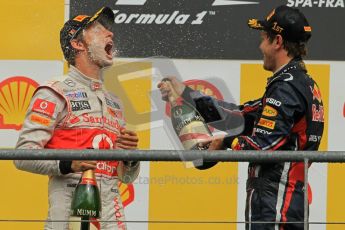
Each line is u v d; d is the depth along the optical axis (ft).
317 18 62.13
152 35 62.44
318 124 47.62
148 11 62.44
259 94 62.23
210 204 61.41
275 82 47.21
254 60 62.34
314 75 62.08
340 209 61.26
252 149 46.37
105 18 48.08
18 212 61.72
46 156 40.98
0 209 61.67
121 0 62.49
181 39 62.39
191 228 61.31
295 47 48.47
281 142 46.14
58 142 45.68
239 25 62.34
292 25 48.19
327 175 61.31
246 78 62.34
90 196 43.01
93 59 46.98
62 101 45.88
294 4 62.23
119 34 62.28
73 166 43.98
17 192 61.72
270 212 46.01
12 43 62.69
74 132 45.83
